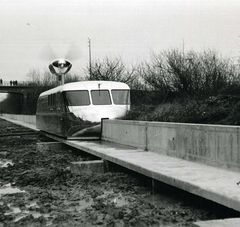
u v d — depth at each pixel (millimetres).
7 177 14852
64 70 35625
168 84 27062
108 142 19953
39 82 84812
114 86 22125
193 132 12703
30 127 47438
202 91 23422
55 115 24562
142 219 8930
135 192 11820
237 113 14930
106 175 14219
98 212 9750
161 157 13875
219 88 22703
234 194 8219
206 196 8695
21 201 11086
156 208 9945
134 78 41844
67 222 8961
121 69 48906
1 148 25266
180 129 13500
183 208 9930
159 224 8664
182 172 10758
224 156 11164
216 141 11516
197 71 25812
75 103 21656
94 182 13359
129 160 13156
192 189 9234
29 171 15672
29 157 20375
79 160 18234
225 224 7074
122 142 18594
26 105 87312
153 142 15523
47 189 12609
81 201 11000
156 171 10961
